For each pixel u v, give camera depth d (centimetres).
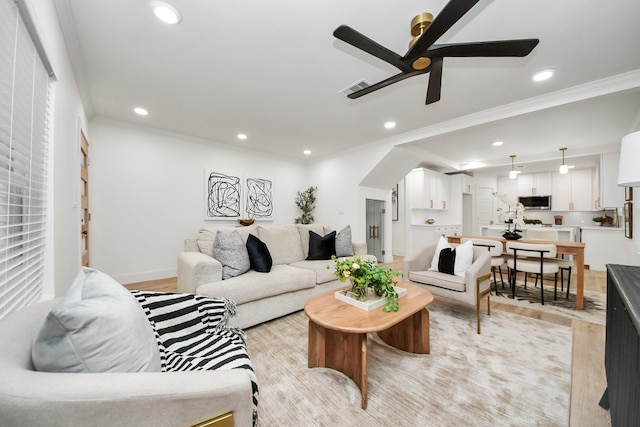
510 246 329
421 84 258
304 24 177
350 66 227
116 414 60
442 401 144
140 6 161
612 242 475
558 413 135
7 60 98
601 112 311
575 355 190
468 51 151
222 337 132
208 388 70
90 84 255
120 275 363
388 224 562
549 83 253
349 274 184
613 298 127
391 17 170
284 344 206
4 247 105
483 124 328
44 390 55
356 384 158
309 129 395
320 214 575
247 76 243
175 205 414
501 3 157
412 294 202
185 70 233
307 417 133
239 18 171
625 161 134
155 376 68
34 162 132
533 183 671
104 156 350
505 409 138
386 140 444
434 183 629
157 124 374
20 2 102
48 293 145
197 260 215
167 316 128
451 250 275
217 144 462
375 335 223
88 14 166
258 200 518
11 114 101
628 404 94
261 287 230
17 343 68
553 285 380
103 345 73
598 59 213
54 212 151
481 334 223
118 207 362
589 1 155
